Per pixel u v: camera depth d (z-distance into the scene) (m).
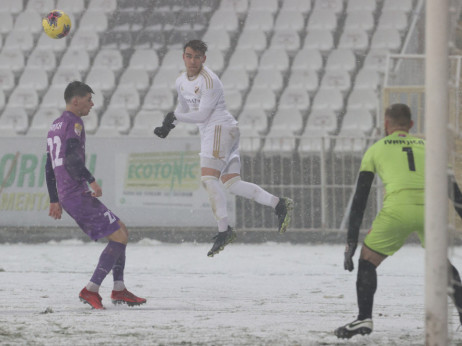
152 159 50.34
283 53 70.75
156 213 50.34
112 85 70.25
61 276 32.38
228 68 70.25
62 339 16.81
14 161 50.97
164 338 16.97
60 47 74.88
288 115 64.69
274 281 30.81
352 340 16.86
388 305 23.55
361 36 71.94
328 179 52.84
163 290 27.72
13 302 24.06
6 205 51.16
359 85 67.44
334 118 63.69
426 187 14.45
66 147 23.08
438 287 14.30
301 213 52.59
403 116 17.73
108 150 50.28
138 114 65.88
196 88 25.39
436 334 14.30
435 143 14.32
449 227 15.09
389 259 41.16
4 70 72.38
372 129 62.88
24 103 69.06
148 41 74.75
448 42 14.34
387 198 17.12
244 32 73.94
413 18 71.88
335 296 25.78
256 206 52.12
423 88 51.94
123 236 23.11
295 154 55.56
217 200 25.67
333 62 69.94
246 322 19.59
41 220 51.06
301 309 22.50
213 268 36.47
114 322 19.52
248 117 64.94
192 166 50.09
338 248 48.53
